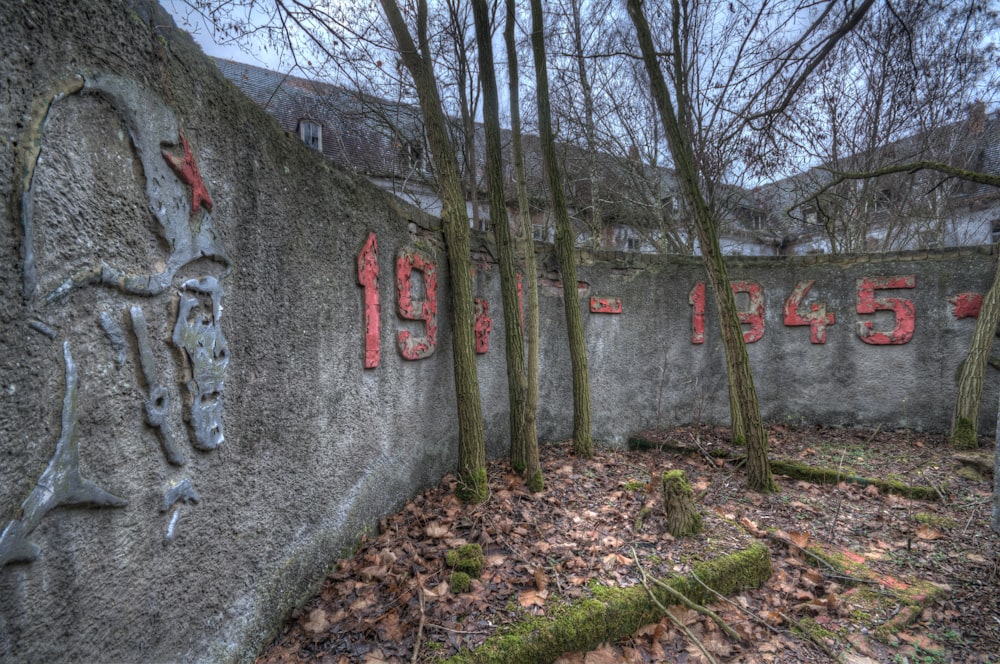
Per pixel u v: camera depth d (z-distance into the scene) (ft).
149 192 4.10
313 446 6.77
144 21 4.13
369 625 6.01
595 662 5.87
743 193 24.20
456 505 9.64
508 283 11.20
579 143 23.89
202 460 4.78
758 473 11.17
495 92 11.00
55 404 3.27
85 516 3.53
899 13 13.89
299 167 6.43
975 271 14.47
